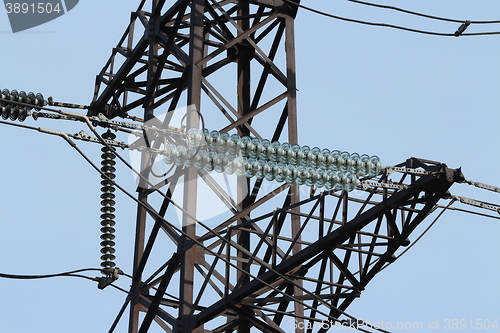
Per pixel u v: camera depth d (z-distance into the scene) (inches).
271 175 2352.4
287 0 2684.5
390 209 2475.4
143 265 2854.3
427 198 2452.0
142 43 3019.2
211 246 2704.2
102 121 2210.9
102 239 2468.0
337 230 2497.5
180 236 2682.1
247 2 3002.0
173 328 2608.3
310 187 2618.1
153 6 3041.3
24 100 2155.5
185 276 2640.3
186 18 3080.7
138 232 2930.6
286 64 2918.3
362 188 2456.9
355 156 2388.0
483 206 2479.1
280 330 2640.3
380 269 2566.4
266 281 2564.0
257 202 2751.0
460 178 2404.0
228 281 2598.4
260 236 2770.7
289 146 2362.2
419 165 2433.6
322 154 2370.8
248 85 3065.9
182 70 3093.0
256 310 2689.5
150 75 2962.6
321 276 2605.8
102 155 2443.4
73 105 2380.7
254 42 3024.1
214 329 2738.7
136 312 2829.7
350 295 2600.9
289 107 2854.3
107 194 2471.7
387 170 2393.0
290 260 2544.3
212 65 2979.8
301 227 2556.6
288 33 2955.2
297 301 2423.7
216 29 3026.6
